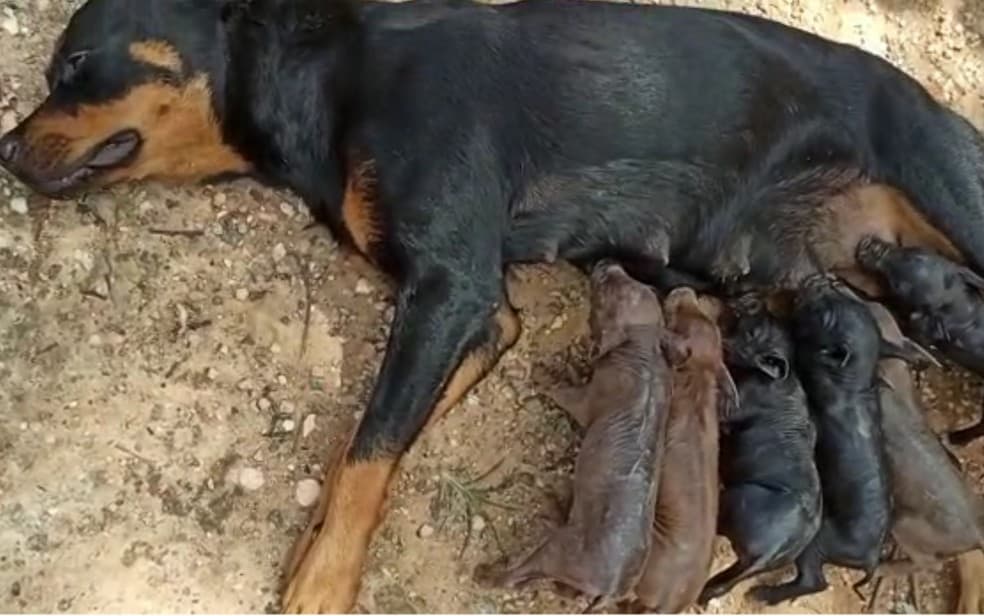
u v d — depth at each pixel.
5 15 1.66
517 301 1.71
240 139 1.62
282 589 1.59
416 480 1.65
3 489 1.56
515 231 1.63
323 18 1.58
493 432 1.68
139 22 1.55
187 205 1.66
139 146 1.59
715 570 1.68
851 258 1.72
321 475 1.63
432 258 1.55
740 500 1.58
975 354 1.66
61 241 1.63
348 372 1.67
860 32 1.85
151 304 1.64
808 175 1.67
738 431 1.60
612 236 1.65
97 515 1.58
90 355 1.61
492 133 1.58
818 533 1.61
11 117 1.65
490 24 1.60
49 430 1.58
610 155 1.61
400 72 1.57
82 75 1.55
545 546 1.55
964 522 1.61
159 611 1.57
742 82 1.63
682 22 1.63
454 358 1.56
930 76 1.86
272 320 1.66
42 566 1.56
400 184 1.55
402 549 1.64
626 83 1.61
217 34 1.58
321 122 1.59
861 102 1.66
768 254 1.70
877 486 1.60
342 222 1.61
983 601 1.71
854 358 1.60
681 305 1.62
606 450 1.55
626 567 1.53
